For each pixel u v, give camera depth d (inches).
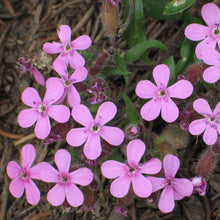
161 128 8.5
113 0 7.9
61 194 7.2
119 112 8.0
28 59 8.0
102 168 7.1
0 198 8.7
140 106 8.0
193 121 7.1
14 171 7.3
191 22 8.2
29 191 7.3
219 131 7.1
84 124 7.2
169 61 7.6
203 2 8.4
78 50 8.0
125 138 7.5
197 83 7.9
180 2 7.7
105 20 8.0
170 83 7.6
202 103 7.1
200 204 8.1
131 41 8.3
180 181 7.1
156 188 7.1
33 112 7.4
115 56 7.9
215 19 7.4
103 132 7.1
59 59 7.5
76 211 8.4
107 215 8.3
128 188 7.1
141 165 7.1
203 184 7.3
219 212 8.1
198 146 8.4
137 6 8.1
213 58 7.2
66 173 7.1
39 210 8.6
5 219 8.6
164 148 7.5
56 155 7.1
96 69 7.8
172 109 7.2
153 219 8.2
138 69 8.6
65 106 7.3
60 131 7.5
